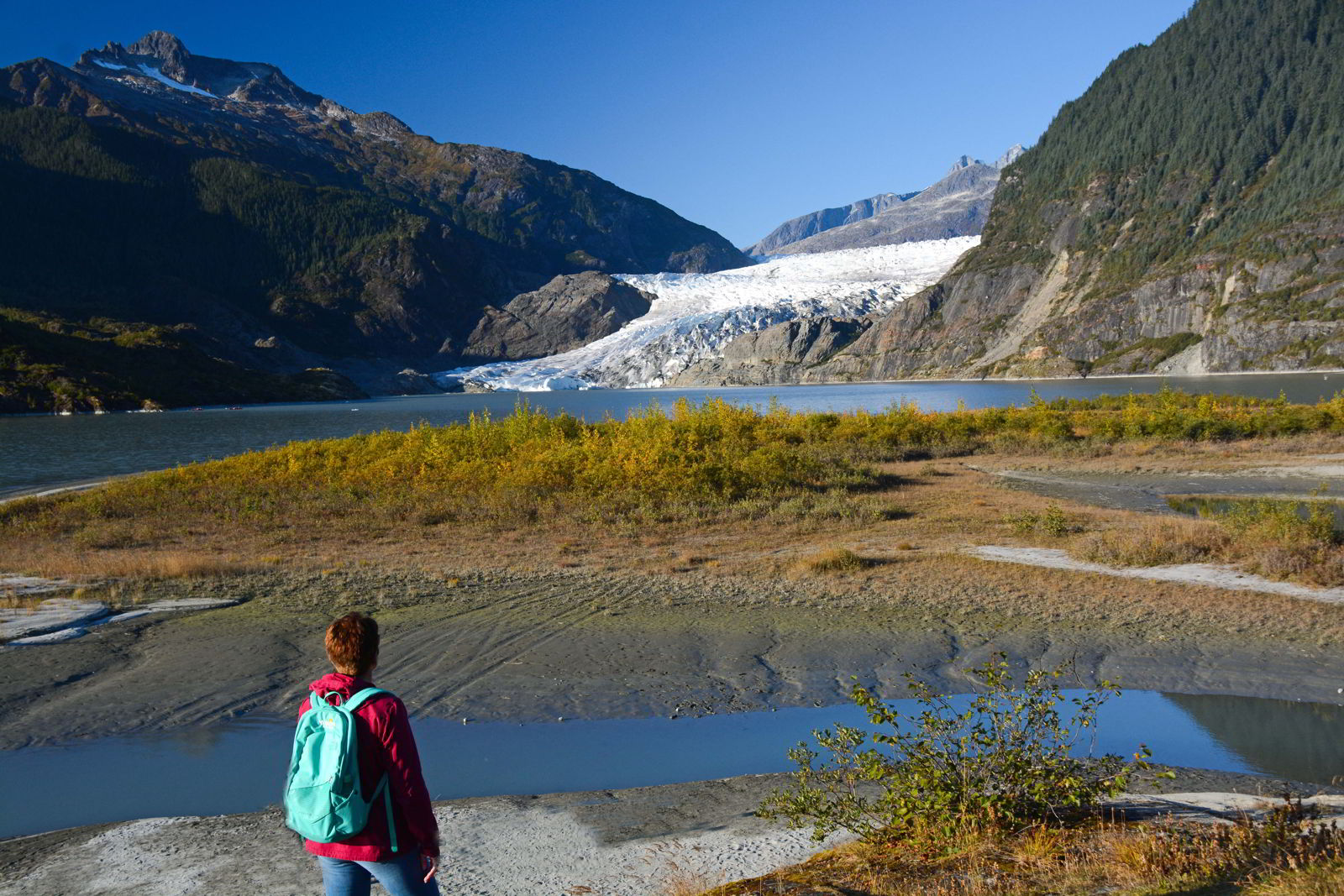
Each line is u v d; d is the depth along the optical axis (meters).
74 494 30.55
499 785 8.15
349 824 3.33
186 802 7.73
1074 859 5.23
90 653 12.13
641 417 37.34
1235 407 50.09
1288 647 11.56
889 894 4.94
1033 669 11.21
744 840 6.52
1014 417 46.81
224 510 25.05
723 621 13.52
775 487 26.86
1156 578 15.06
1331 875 4.17
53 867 6.40
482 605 14.59
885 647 12.12
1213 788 7.42
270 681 10.97
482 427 36.94
